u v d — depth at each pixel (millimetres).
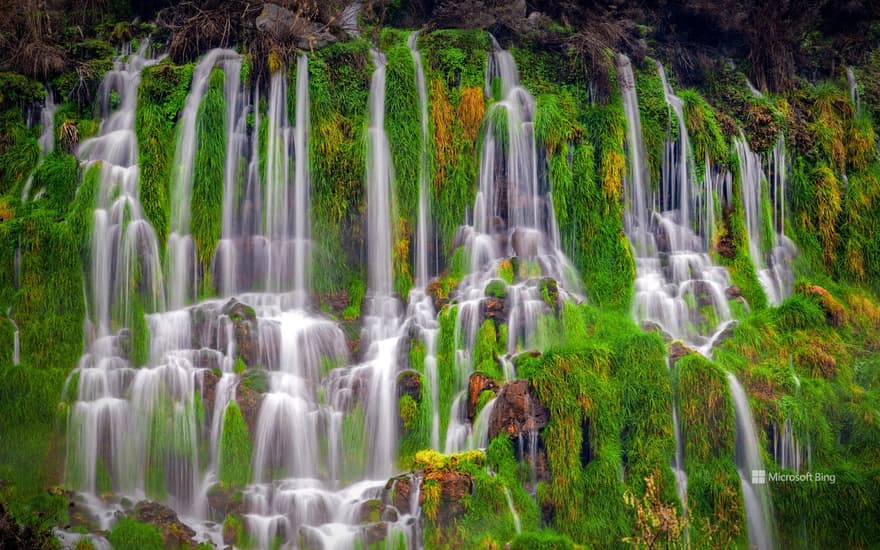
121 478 17047
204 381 17406
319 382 18531
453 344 18531
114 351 18312
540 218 21312
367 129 21234
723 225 22516
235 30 22078
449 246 20984
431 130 21547
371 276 20641
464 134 21641
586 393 16953
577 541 16172
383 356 18891
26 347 17766
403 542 15414
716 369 17375
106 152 20688
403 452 17797
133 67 22250
